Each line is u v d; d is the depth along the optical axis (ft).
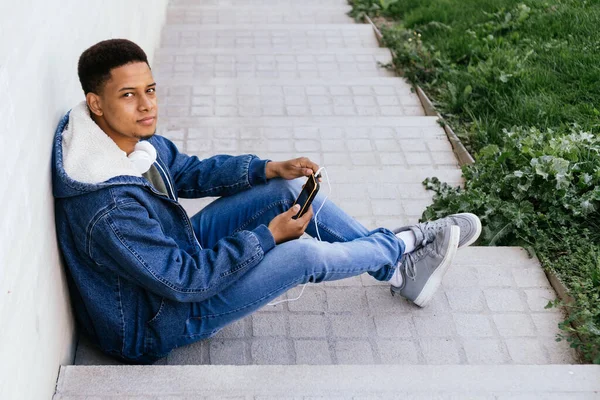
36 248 7.07
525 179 12.60
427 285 9.95
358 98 18.34
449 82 18.06
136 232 7.64
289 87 18.57
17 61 6.55
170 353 9.29
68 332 8.62
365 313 10.14
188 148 15.43
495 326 10.05
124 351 8.57
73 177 7.57
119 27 14.96
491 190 12.82
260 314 10.02
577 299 10.27
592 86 16.37
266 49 22.06
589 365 8.23
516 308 10.37
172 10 26.86
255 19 26.45
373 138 15.96
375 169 15.02
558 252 11.45
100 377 7.80
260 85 18.52
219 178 9.62
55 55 8.15
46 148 7.51
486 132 15.49
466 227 10.16
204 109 17.26
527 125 15.26
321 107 17.80
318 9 27.45
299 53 21.56
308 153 15.39
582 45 18.49
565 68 17.40
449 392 7.78
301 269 8.55
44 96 7.52
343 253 8.89
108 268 8.05
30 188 6.87
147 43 19.80
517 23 20.31
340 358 9.44
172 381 7.73
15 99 6.43
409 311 10.22
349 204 13.38
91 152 7.67
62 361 8.25
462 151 15.38
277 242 8.63
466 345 9.73
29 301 6.81
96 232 7.61
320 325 9.91
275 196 9.59
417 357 9.52
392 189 13.84
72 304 8.82
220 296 8.42
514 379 7.98
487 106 16.89
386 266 9.53
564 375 8.04
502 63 18.01
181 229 8.63
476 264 11.13
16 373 6.34
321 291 10.46
